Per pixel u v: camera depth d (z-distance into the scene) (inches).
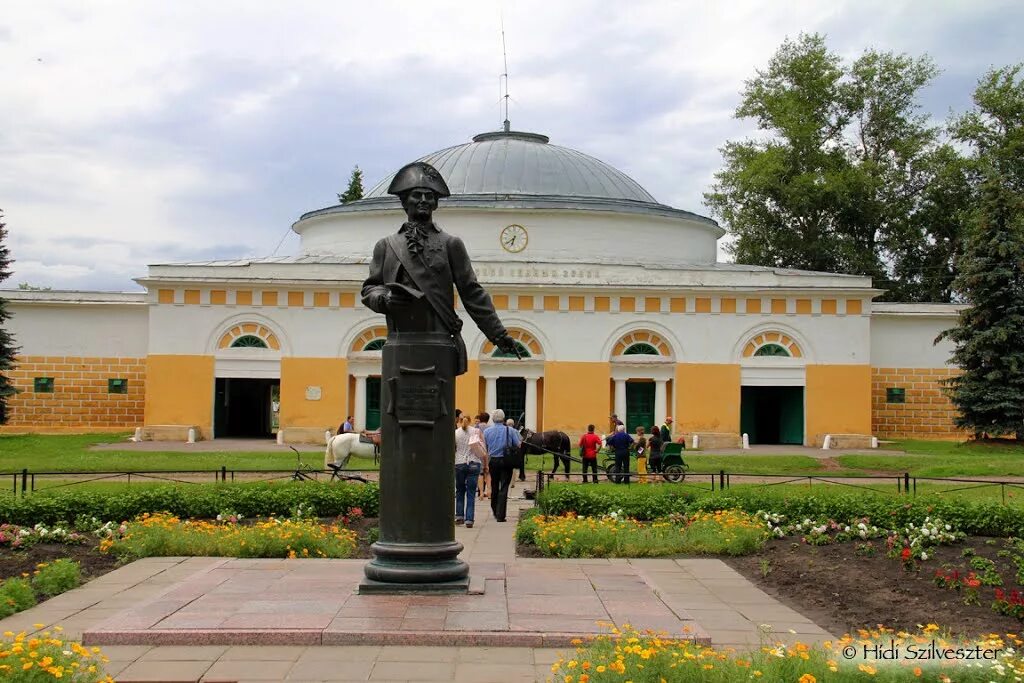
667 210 1958.7
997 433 1621.6
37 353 1809.8
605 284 1744.6
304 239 2068.2
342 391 1718.8
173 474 1152.2
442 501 495.8
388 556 490.0
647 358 1756.9
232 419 1982.0
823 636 452.4
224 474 908.6
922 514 698.2
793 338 1759.4
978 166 2370.8
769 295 1754.4
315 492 779.4
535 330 1747.0
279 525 663.1
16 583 500.4
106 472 1069.8
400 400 493.7
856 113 2578.7
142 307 1820.9
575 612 453.1
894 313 1839.3
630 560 638.5
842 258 2485.2
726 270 1779.0
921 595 518.9
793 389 1823.3
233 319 1717.5
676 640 402.3
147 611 449.7
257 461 1295.5
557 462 1183.6
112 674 378.6
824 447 1715.1
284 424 1710.1
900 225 2511.1
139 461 1269.7
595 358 1747.0
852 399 1747.0
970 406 1637.6
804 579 572.4
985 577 530.6
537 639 416.2
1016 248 1605.6
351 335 1726.1
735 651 407.2
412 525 490.9
